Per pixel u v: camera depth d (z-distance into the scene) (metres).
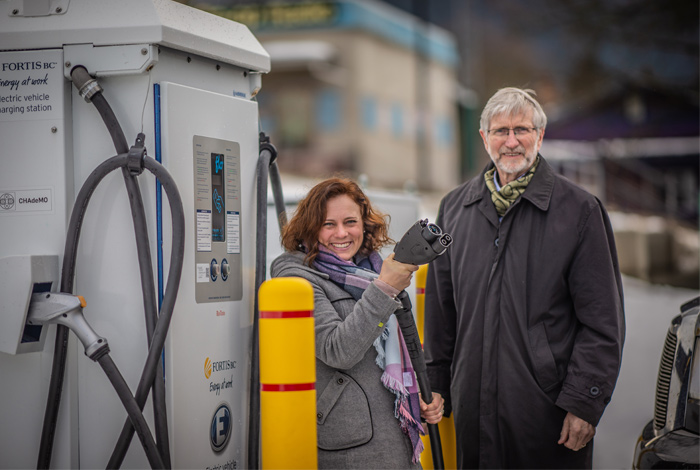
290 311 3.15
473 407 4.01
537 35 26.22
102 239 3.48
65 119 3.47
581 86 23.89
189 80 3.66
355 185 3.63
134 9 3.43
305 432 3.15
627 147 21.09
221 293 3.72
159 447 3.34
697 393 3.60
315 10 25.34
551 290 3.89
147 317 3.36
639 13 21.44
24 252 3.49
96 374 3.50
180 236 3.33
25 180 3.49
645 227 21.91
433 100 28.02
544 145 19.78
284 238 3.62
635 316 12.63
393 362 3.43
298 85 25.56
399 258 3.25
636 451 3.85
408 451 3.47
